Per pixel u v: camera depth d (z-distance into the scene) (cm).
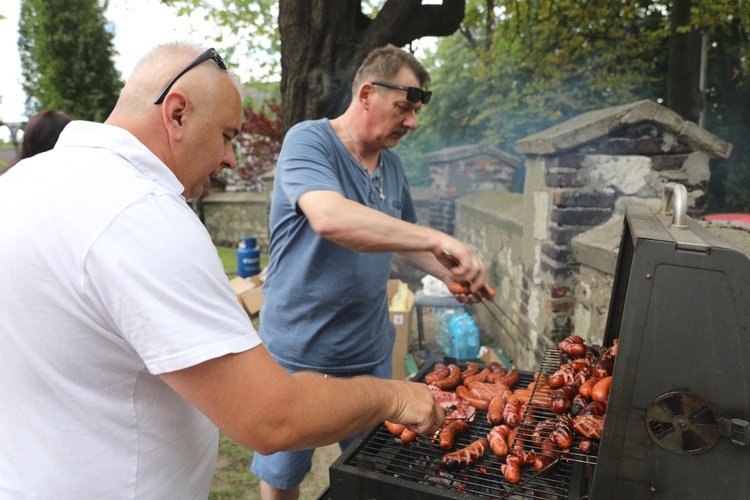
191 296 93
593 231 292
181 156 112
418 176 1619
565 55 1092
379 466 148
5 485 100
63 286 94
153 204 96
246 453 341
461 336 442
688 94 902
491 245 534
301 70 457
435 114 1603
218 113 112
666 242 102
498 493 134
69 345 98
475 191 763
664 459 110
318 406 106
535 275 363
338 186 184
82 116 1452
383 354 232
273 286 219
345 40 451
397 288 511
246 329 99
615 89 1110
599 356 176
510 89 1205
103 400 103
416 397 133
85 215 93
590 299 291
